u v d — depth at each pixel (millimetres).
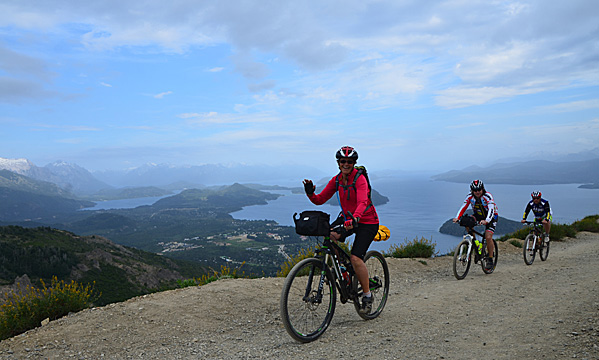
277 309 5605
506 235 17891
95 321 4812
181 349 4066
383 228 5320
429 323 4680
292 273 4043
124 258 91312
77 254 83375
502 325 4398
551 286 6832
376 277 5203
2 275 65688
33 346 4148
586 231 21266
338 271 4574
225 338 4414
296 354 3748
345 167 4375
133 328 4629
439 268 9641
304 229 4211
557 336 3734
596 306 4836
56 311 5375
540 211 10922
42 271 71438
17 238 87438
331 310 4523
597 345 3283
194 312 5227
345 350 3785
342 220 4586
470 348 3641
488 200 8555
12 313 5152
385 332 4359
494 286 7098
